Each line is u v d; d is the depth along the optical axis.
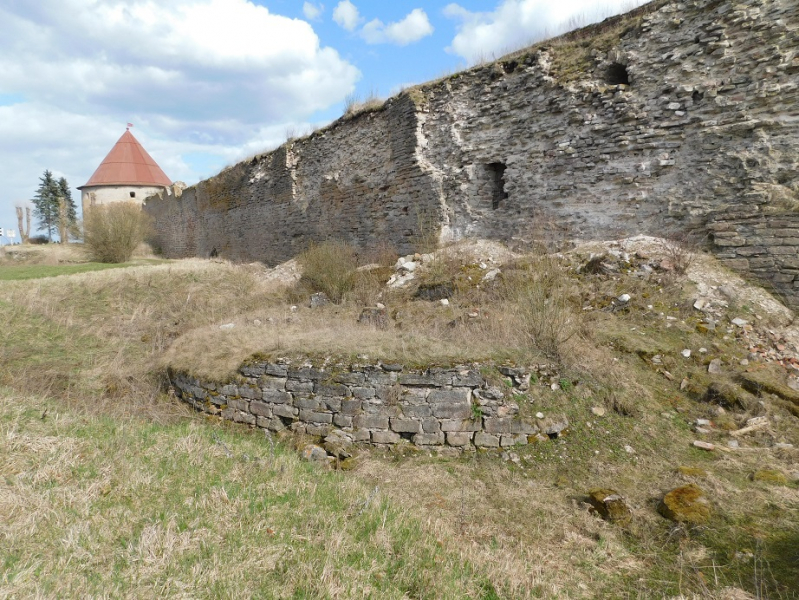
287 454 5.48
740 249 8.18
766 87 8.40
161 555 3.12
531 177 11.50
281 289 13.35
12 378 8.44
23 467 3.96
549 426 5.61
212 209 25.23
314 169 17.88
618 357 6.81
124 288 13.01
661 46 9.66
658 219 9.55
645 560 3.80
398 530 3.85
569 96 10.80
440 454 5.65
